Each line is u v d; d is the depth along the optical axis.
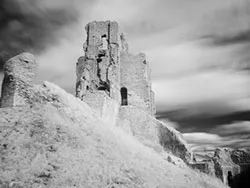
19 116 22.30
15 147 18.53
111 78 45.28
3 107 24.05
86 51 49.28
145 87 48.38
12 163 17.00
